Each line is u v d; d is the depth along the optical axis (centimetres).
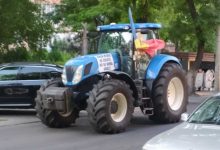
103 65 1412
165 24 2953
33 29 2536
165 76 1509
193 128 769
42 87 1443
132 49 1480
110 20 3114
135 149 1116
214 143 678
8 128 1457
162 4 2841
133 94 1434
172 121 1538
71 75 1395
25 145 1177
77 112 1477
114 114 1345
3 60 2522
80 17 3203
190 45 3219
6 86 1694
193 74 2886
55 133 1363
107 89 1317
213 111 832
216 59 2972
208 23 2748
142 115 1741
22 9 2428
